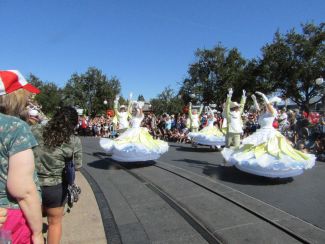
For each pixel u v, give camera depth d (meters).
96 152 12.07
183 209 5.15
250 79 36.25
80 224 4.62
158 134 17.53
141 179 7.25
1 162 2.01
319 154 9.97
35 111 4.88
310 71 32.94
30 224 2.06
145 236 4.22
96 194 6.09
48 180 3.38
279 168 6.32
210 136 12.04
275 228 4.35
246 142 7.16
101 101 44.50
